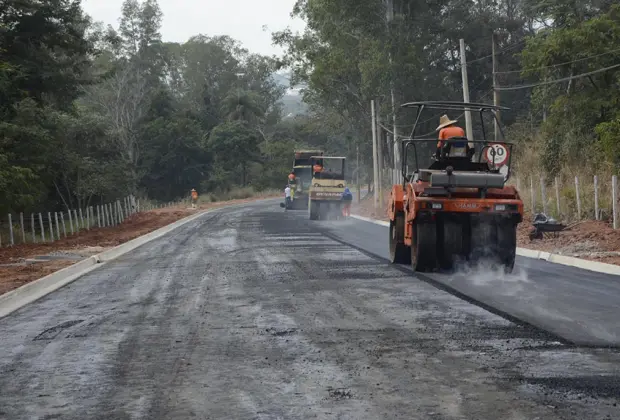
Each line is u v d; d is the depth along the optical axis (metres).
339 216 41.88
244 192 100.31
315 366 7.75
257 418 6.00
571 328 9.49
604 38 38.62
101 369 7.98
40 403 6.71
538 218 22.05
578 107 36.41
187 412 6.25
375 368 7.58
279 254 21.12
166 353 8.67
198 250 23.95
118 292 14.59
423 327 9.74
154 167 98.94
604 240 20.38
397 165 59.44
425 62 68.19
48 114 47.62
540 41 42.06
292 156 113.12
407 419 5.85
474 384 6.86
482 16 78.88
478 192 15.11
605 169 28.42
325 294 13.00
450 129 16.11
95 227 44.88
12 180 33.75
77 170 50.81
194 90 140.12
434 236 15.05
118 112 96.50
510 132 47.66
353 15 60.44
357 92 62.44
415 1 65.38
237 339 9.35
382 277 15.11
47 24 46.94
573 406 6.10
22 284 16.22
